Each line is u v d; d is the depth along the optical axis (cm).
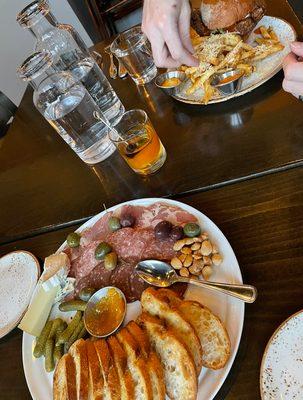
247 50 95
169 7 82
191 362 56
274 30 104
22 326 76
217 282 66
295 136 82
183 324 60
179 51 85
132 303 73
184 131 99
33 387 69
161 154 94
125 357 61
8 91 294
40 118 135
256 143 86
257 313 62
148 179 95
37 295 79
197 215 77
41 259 93
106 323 71
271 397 52
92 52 146
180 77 106
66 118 97
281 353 55
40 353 72
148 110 110
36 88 111
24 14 129
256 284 65
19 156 125
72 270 83
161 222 77
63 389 63
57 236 96
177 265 71
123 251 79
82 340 68
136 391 57
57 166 114
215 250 70
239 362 59
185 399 56
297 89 69
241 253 71
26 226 103
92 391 60
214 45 96
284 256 67
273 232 70
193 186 86
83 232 89
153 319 64
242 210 77
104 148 105
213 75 95
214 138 93
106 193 98
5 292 90
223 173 85
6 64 281
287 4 111
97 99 112
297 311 59
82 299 76
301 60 70
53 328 74
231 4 98
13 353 79
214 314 62
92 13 177
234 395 57
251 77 96
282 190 75
